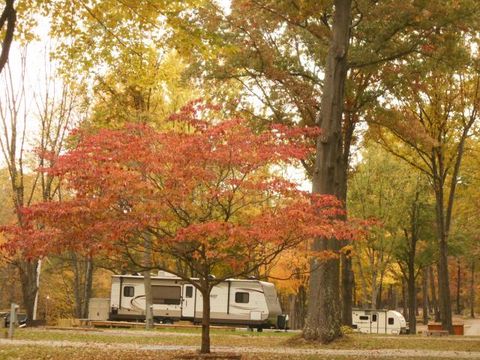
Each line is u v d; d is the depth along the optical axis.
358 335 26.16
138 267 14.02
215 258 13.30
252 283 34.16
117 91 26.80
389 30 22.05
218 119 23.23
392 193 38.03
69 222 11.98
